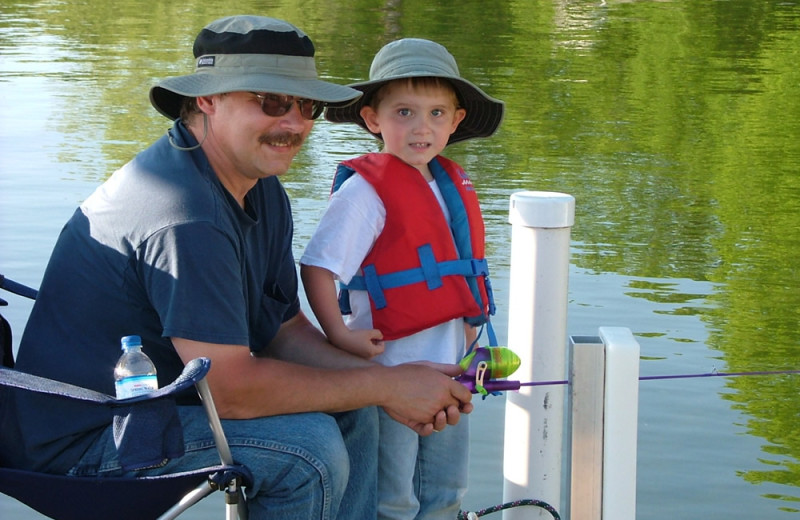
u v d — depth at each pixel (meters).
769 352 6.58
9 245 8.16
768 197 10.78
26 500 2.75
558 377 3.07
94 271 2.77
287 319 3.25
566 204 2.99
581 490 2.93
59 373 2.77
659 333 6.85
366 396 2.89
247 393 2.73
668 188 11.10
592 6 28.02
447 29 24.27
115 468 2.70
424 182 3.21
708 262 8.50
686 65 19.83
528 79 18.02
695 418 5.64
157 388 2.76
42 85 15.90
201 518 4.71
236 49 2.80
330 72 17.89
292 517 2.75
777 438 5.45
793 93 17.28
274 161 2.86
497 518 4.59
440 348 3.19
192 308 2.65
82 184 10.17
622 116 15.10
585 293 7.61
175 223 2.68
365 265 3.18
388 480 3.22
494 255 8.17
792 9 27.55
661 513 4.76
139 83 16.42
